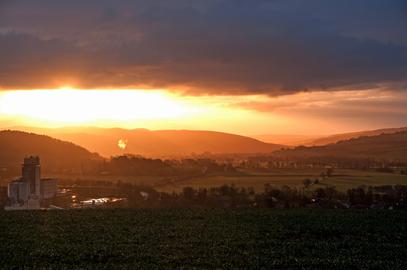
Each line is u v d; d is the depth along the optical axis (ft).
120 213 286.05
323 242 218.59
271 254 195.62
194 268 170.91
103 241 212.23
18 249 195.00
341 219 274.77
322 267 179.32
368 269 175.73
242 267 176.04
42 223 252.01
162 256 188.85
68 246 201.46
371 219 275.39
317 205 356.38
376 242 220.64
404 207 345.92
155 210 300.20
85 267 171.63
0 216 271.08
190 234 229.66
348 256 194.49
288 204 355.36
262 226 251.80
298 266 179.93
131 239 216.95
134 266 173.99
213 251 198.49
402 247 210.59
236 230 240.12
